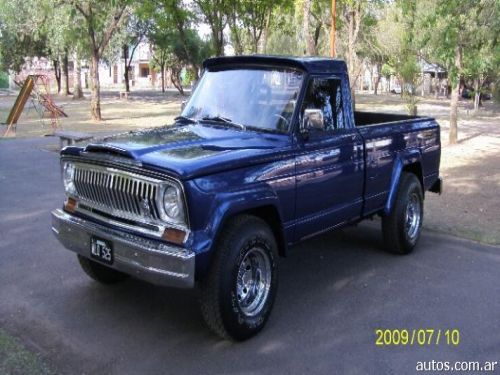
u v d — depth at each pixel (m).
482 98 38.06
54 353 4.02
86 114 26.39
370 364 4.01
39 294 5.06
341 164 5.24
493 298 5.23
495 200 9.27
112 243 4.08
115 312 4.73
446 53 12.95
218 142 4.46
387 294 5.28
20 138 16.48
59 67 50.91
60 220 4.56
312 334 4.44
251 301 4.36
